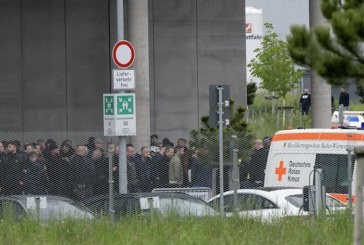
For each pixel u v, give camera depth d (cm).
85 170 5247
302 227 3819
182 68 8569
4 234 3872
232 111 6631
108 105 5162
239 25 8619
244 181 5478
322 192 4262
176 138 8269
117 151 5309
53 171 5281
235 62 8612
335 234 3725
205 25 8612
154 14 8569
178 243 3606
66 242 3756
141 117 7338
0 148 5372
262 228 3872
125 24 8500
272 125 9975
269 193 4650
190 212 4184
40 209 4328
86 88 8500
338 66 3788
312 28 3831
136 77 7400
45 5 8500
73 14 8519
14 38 8469
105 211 4400
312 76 7719
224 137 5506
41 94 8462
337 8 3841
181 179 5447
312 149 5334
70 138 7381
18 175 5228
